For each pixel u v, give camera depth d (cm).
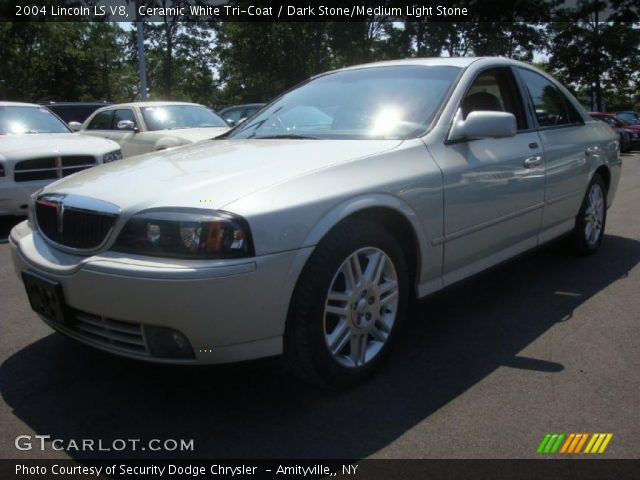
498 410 263
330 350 266
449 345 334
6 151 657
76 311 263
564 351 325
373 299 286
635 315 377
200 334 234
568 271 473
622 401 270
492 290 430
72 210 265
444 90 353
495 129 320
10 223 738
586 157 470
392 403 271
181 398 278
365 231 273
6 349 335
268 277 238
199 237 231
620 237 598
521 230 393
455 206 322
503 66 404
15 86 3684
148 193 254
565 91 484
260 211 238
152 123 992
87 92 5016
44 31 3488
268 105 420
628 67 3962
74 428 254
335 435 246
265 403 272
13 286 452
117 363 315
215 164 288
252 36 3728
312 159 284
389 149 302
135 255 241
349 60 3747
